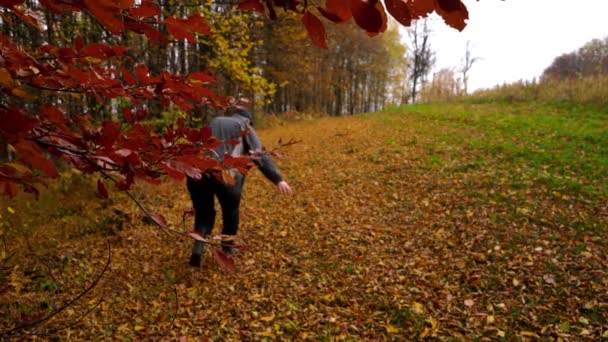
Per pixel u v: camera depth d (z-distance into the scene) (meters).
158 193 6.66
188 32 0.84
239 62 8.84
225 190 3.59
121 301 3.46
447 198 6.12
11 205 4.41
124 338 2.98
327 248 4.70
